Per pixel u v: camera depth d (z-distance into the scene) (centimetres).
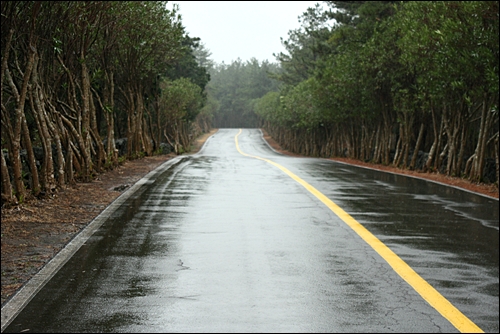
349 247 844
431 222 1094
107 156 2152
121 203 1270
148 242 864
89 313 548
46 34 1639
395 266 738
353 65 3456
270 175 1980
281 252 803
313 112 5091
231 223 1026
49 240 891
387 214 1171
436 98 2578
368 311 560
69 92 1927
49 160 1384
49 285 640
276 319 534
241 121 16862
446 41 2125
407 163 3388
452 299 608
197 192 1473
